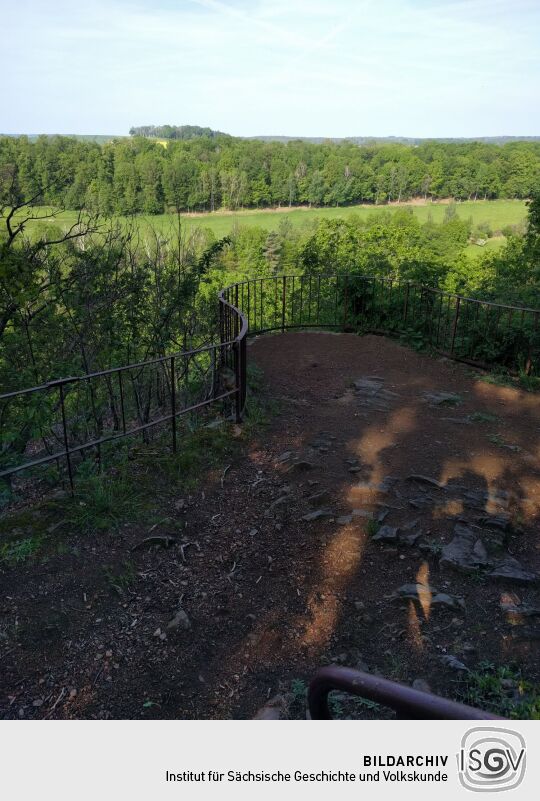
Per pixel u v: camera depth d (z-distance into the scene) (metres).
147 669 2.96
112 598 3.39
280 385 7.21
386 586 3.54
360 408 6.41
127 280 6.65
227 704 2.79
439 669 2.95
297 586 3.56
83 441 5.81
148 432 5.79
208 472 4.82
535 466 5.05
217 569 3.70
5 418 5.27
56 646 3.04
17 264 5.58
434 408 6.45
